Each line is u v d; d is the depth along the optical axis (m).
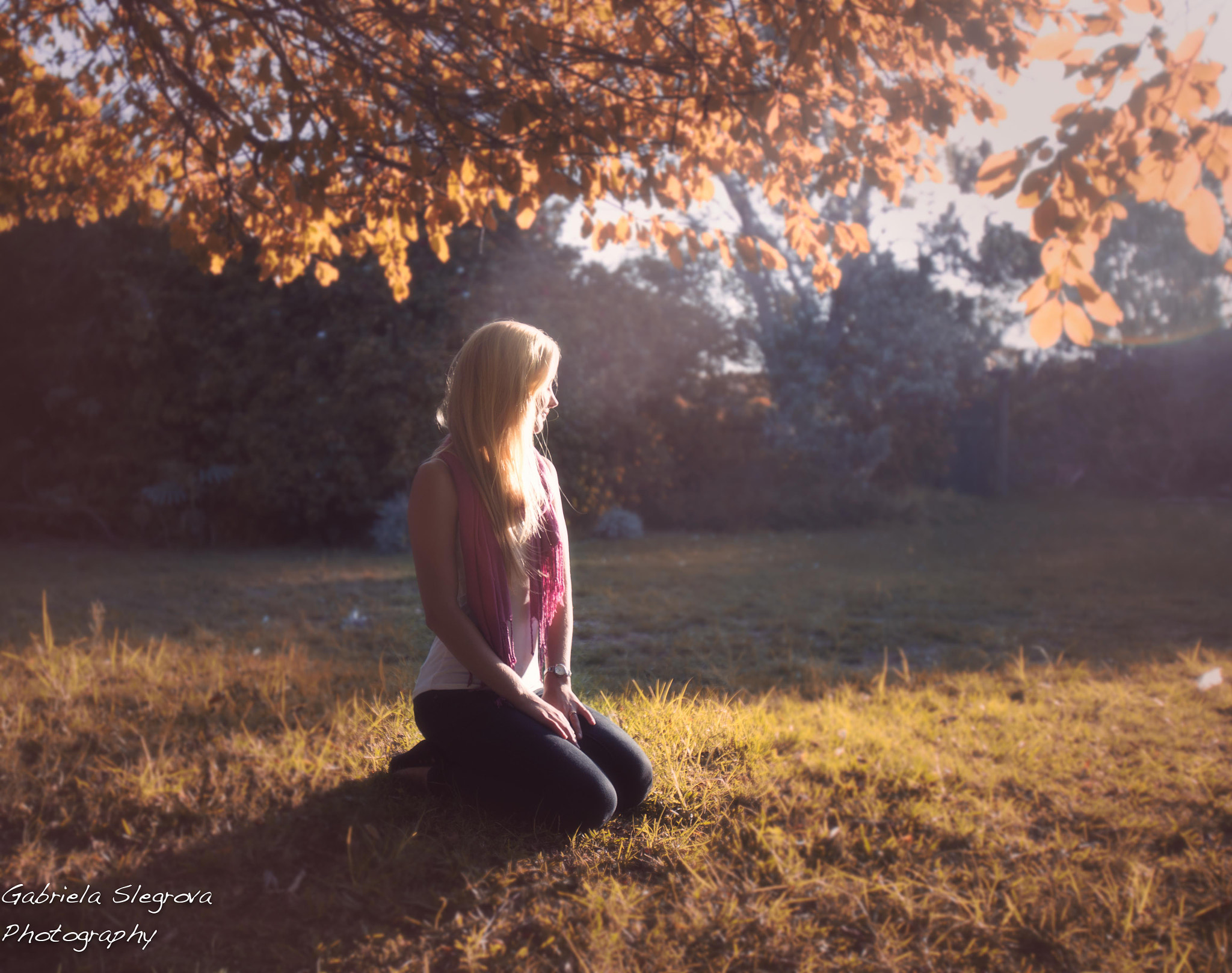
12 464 12.35
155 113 3.95
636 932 1.95
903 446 17.70
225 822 2.43
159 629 5.70
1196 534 11.87
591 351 12.73
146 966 1.80
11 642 4.87
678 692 3.88
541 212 12.70
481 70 3.18
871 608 6.75
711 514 13.81
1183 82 1.84
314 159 3.17
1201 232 1.92
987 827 2.54
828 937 1.97
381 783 2.69
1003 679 4.55
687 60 3.23
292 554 10.67
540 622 2.49
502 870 2.21
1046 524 14.16
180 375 11.91
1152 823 2.58
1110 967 1.87
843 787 2.77
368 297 11.70
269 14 3.23
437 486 2.35
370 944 1.88
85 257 11.99
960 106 3.29
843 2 2.93
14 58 3.54
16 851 2.23
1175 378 18.91
